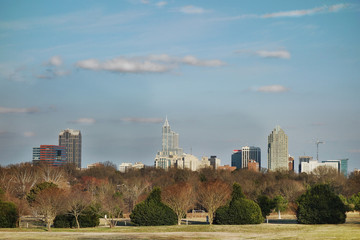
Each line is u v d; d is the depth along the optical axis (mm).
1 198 109000
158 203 99062
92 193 164125
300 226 85312
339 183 195125
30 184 174000
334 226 85125
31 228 96938
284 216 139875
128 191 162875
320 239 64312
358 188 185750
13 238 66688
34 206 104438
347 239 63906
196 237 68188
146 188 189125
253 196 161125
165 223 97062
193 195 125750
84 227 101938
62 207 98938
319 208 91750
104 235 70812
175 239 65938
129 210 151125
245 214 94312
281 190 178500
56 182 182500
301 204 94125
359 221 100188
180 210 109188
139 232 79375
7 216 94000
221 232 76688
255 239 65438
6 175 189500
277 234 72312
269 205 122562
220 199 113000
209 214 113688
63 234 72562
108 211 116250
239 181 199375
